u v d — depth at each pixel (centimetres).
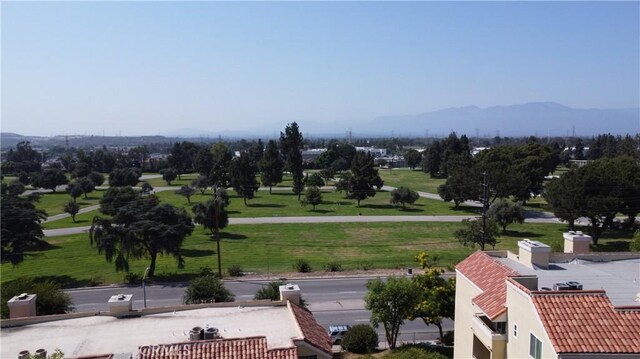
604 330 1655
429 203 10981
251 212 9788
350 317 4041
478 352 2398
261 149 16788
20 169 16812
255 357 1828
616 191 6819
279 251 6506
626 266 2641
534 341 1766
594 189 6875
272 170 12925
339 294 4628
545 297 1791
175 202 10975
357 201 11231
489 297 2206
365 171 10769
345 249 6600
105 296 4638
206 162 15700
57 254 6444
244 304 2531
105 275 5403
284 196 12375
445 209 10119
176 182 15575
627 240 7250
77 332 2223
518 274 2323
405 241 7088
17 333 2214
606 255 2775
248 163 11481
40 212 6053
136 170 15512
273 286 3662
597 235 7019
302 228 8125
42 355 1742
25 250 6128
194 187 12888
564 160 17325
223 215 7344
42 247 6850
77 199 11994
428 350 2930
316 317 4038
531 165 10612
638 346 1598
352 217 9169
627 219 8100
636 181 7050
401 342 3547
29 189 14138
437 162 16450
